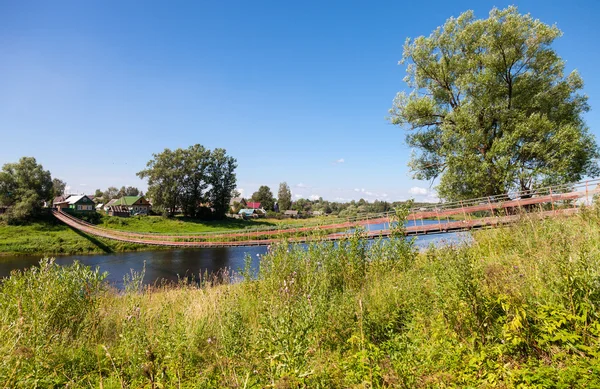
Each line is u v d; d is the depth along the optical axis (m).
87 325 5.77
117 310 6.63
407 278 6.46
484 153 19.11
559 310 3.41
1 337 3.96
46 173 58.81
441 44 21.44
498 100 19.19
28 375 3.50
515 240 7.53
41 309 5.20
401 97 22.58
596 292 3.44
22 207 51.69
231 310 5.01
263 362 3.65
